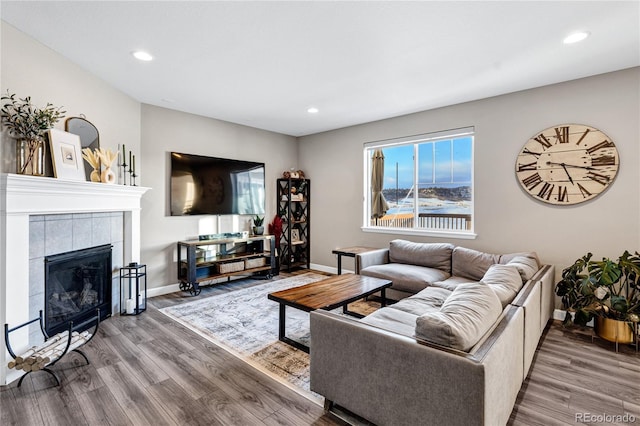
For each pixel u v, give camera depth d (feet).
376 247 15.87
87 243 9.73
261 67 9.68
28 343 7.52
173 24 7.38
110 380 7.02
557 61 9.14
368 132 16.07
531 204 11.30
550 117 10.85
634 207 9.51
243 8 6.75
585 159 10.20
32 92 8.00
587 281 9.04
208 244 13.97
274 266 16.55
